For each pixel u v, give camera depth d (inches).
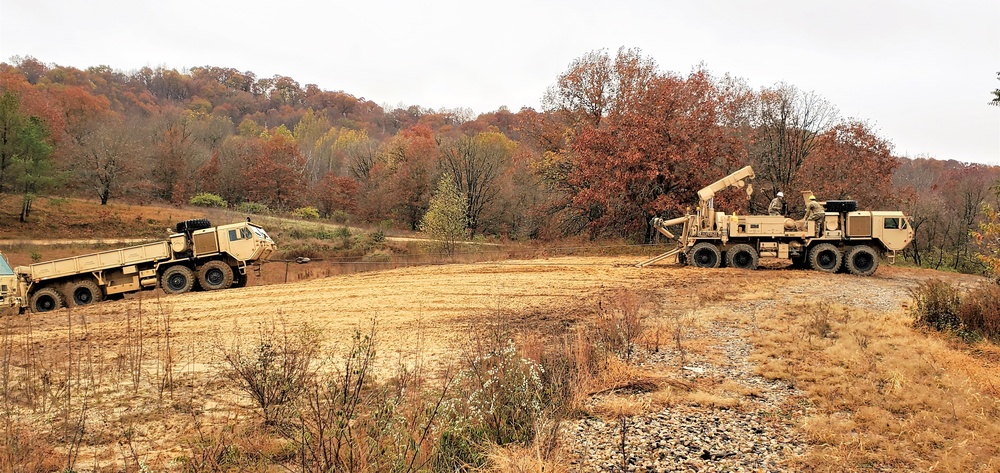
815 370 330.3
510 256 1044.5
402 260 1099.3
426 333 473.4
